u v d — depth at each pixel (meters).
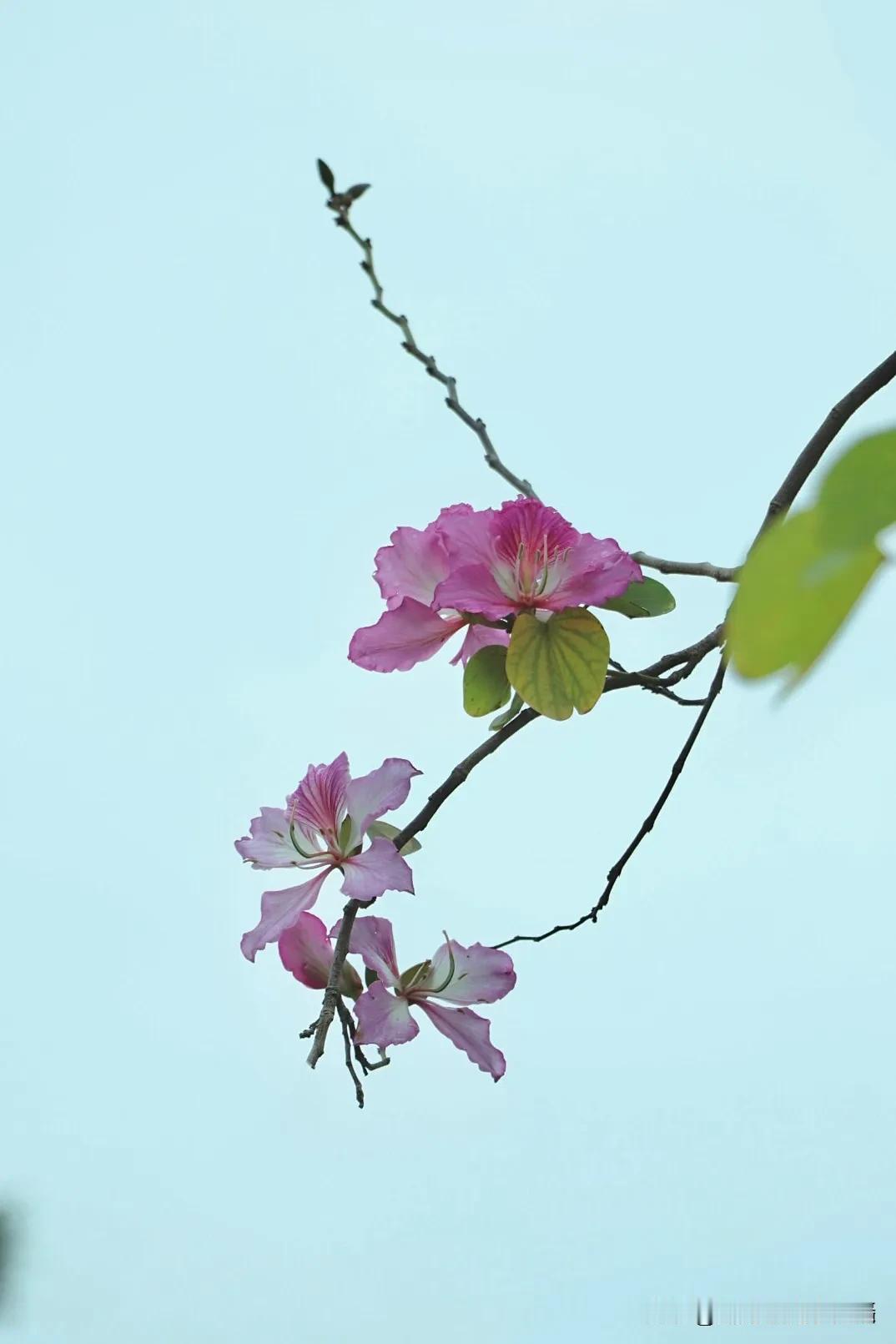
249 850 1.92
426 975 1.91
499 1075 1.90
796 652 0.83
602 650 1.90
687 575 1.90
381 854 1.89
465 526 1.90
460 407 1.88
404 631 1.93
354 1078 1.87
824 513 0.85
